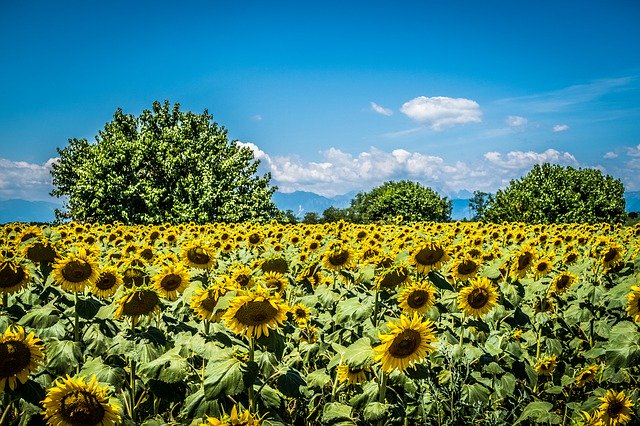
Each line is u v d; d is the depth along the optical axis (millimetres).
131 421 3840
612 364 5332
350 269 7762
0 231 18859
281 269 7777
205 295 4887
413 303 5324
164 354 4293
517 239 16766
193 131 56156
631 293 5566
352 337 5750
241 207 46344
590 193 62094
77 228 18938
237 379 3553
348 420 4449
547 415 4898
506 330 6242
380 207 99500
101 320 4965
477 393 4953
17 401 4160
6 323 4996
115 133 54000
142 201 44969
